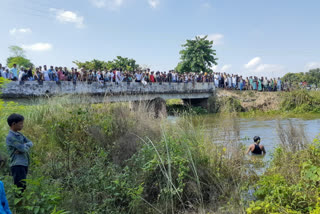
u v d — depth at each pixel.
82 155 7.02
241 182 5.75
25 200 4.39
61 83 15.85
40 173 5.84
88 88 17.08
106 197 5.15
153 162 5.54
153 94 22.17
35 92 14.78
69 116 8.34
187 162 5.80
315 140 6.06
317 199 4.36
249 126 15.45
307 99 24.95
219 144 6.87
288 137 7.21
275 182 5.09
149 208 4.99
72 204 4.86
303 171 5.27
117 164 6.48
